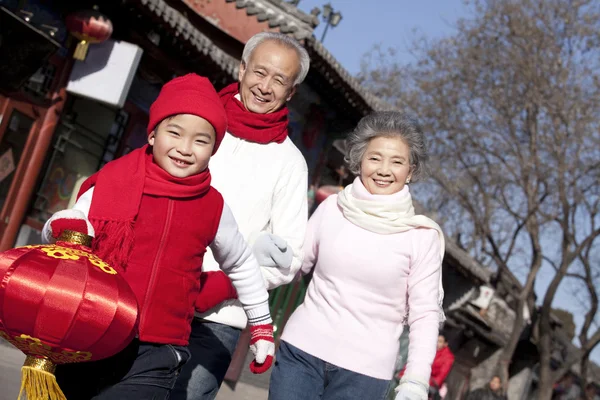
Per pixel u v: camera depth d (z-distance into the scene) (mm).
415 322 4301
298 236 4512
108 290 3107
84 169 12930
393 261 4344
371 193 4523
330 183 20484
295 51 4559
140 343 3381
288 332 4465
